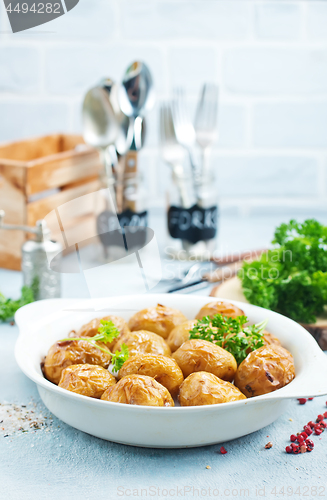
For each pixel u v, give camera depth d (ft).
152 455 1.88
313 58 4.33
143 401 1.80
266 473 1.81
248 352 2.12
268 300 2.48
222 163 4.55
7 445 1.92
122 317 2.38
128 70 3.43
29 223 3.19
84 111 3.42
